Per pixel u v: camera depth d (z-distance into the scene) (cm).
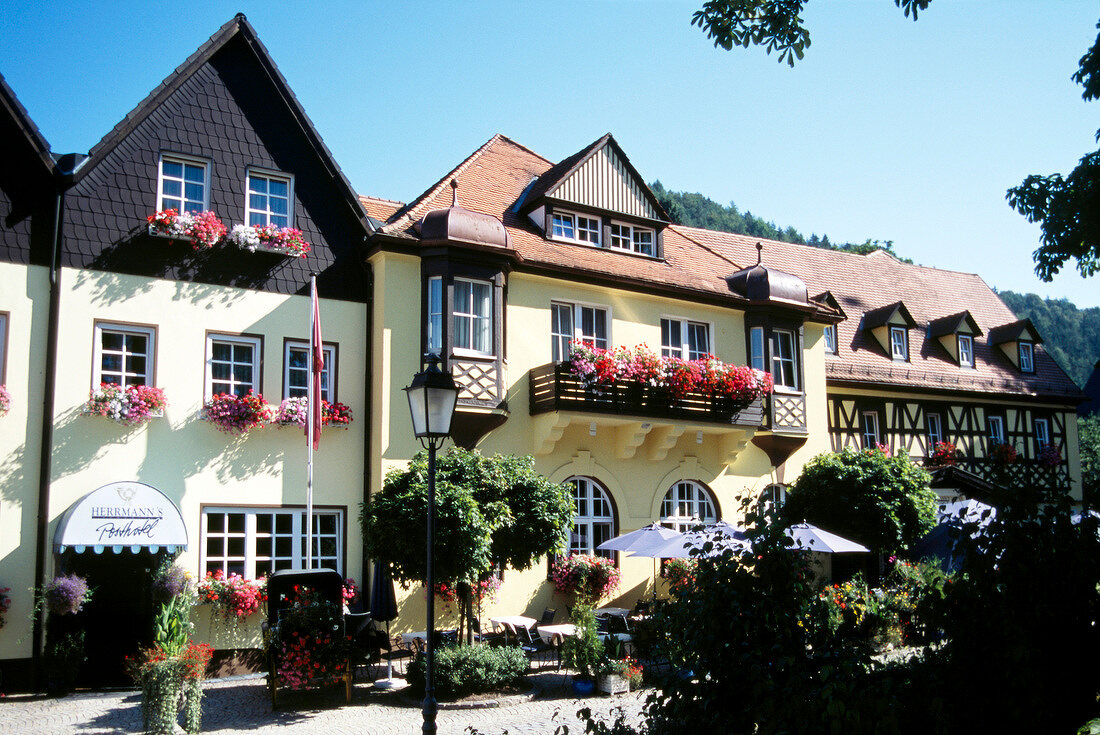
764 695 533
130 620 1402
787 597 559
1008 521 552
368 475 1593
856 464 1912
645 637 1383
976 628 538
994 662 526
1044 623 536
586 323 1884
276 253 1564
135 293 1441
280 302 1570
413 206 1853
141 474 1403
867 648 564
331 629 1219
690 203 9662
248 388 1534
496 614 1652
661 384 1820
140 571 1424
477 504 1254
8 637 1281
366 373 1630
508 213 1916
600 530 1827
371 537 1276
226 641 1421
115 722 1106
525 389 1759
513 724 1096
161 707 1030
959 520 583
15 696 1255
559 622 1728
